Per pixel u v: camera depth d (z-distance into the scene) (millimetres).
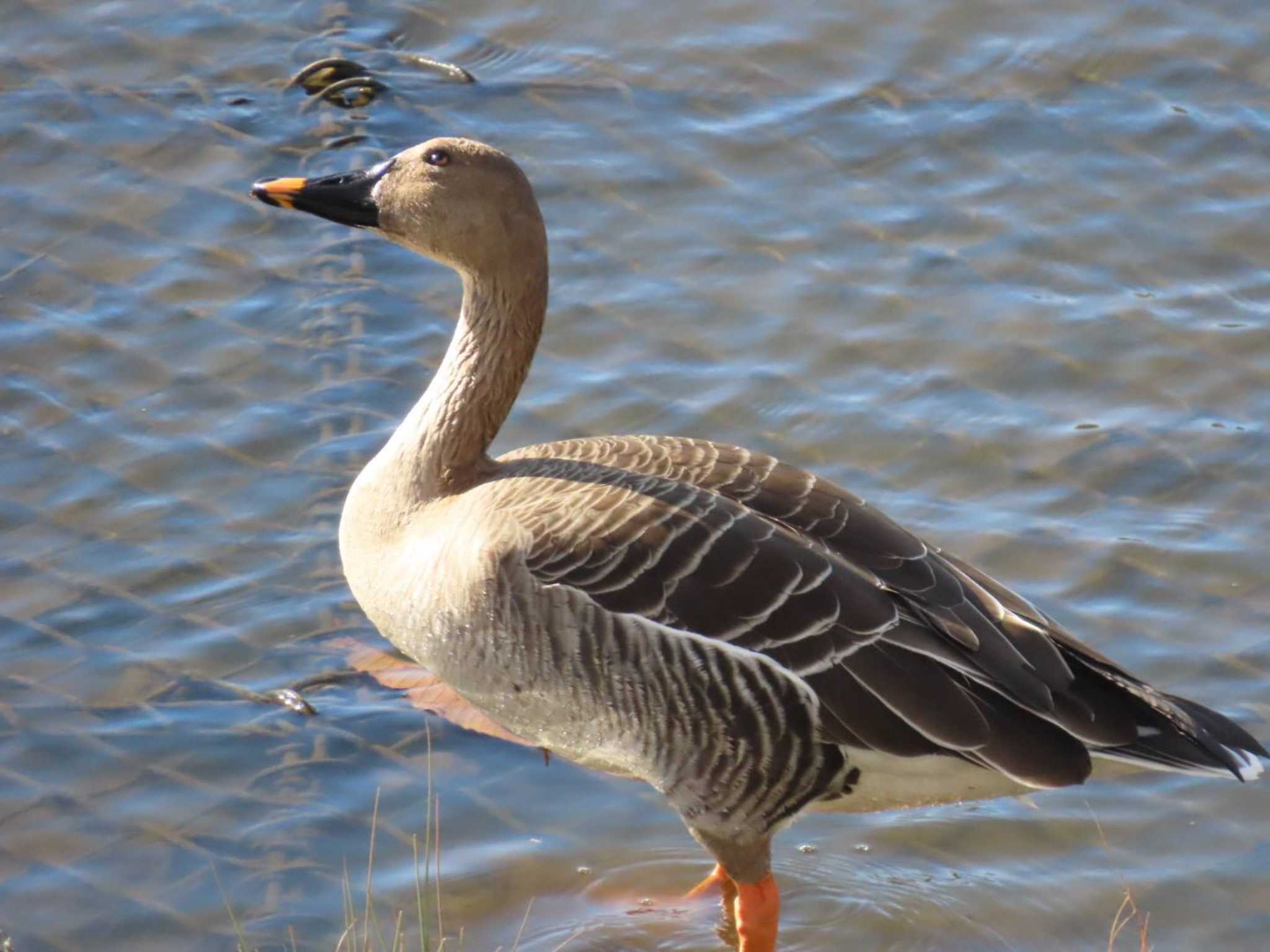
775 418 13820
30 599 12203
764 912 9938
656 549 9562
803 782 9609
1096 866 10539
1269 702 11383
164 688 11594
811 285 15117
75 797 10828
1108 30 17969
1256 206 15891
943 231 15695
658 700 9562
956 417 13852
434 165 10586
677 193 16109
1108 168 16344
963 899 10383
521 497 10055
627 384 14086
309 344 14523
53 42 17859
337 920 10148
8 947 9852
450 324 14828
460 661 10055
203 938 9992
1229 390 14078
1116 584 12352
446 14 18469
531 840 10773
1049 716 9266
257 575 12492
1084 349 14484
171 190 16047
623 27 18219
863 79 17453
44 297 14828
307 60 17750
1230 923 10078
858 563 9703
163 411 13828
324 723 11406
